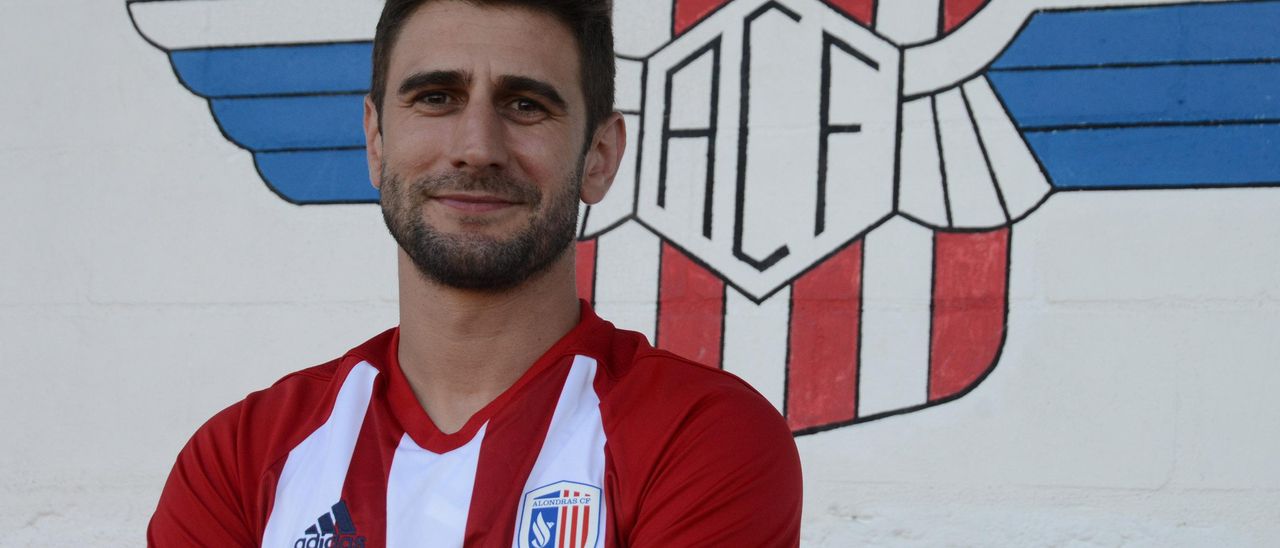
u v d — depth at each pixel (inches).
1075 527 84.1
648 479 46.2
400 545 46.1
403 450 48.8
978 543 85.1
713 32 92.8
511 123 48.6
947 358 87.0
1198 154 85.3
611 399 48.6
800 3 92.0
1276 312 83.2
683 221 91.4
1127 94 86.8
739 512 45.7
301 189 96.3
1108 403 84.6
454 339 49.9
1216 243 84.4
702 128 92.0
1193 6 86.6
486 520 46.0
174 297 96.7
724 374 51.1
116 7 99.9
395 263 94.3
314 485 48.6
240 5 98.7
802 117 91.0
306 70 97.5
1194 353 84.0
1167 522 83.2
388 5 53.1
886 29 90.5
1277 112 84.7
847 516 86.9
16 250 98.7
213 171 97.4
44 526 95.7
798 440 88.0
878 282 88.4
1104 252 85.7
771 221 90.4
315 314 94.9
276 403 52.6
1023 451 85.3
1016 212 87.2
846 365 88.1
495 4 48.9
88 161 98.8
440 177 47.6
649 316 91.0
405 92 49.0
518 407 48.7
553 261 50.3
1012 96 88.3
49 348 97.5
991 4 89.3
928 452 86.5
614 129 55.7
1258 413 82.9
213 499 50.4
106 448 95.9
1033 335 86.0
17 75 100.4
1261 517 82.1
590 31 51.9
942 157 88.7
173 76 98.7
